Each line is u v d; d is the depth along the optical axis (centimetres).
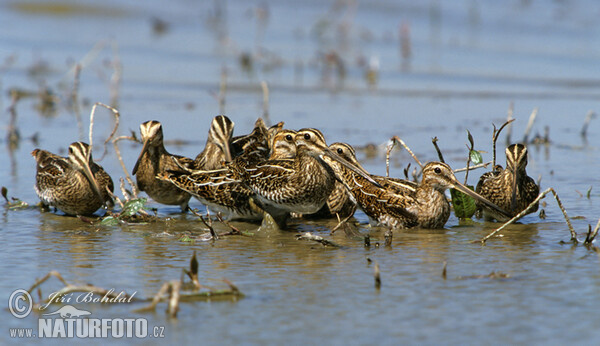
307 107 2525
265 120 2222
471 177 1688
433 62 3142
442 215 1391
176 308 920
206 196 1480
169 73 3039
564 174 1727
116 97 2605
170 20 3997
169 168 1616
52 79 2966
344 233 1364
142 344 848
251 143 1708
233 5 4241
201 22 3938
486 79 2877
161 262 1151
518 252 1187
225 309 943
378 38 3544
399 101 2611
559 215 1433
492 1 3956
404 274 1077
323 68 3052
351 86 2855
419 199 1398
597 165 1802
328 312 929
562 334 853
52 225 1419
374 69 2931
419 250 1217
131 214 1440
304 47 3453
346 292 1001
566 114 2381
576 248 1200
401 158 1883
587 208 1463
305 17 3981
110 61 3195
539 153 1945
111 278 1068
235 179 1459
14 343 862
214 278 1068
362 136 2097
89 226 1413
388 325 886
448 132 2156
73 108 2562
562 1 3866
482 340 841
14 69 3078
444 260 1150
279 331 873
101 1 4297
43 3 4153
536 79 2856
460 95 2672
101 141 2108
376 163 1838
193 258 981
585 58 3138
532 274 1066
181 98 2666
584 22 3612
